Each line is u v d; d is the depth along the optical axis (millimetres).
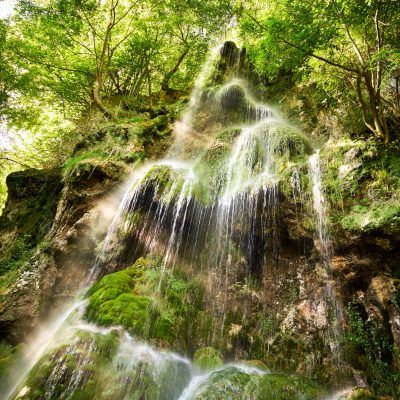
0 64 12977
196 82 15586
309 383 5336
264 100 13172
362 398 4688
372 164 6672
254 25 7820
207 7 15422
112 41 15500
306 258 7129
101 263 7906
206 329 6672
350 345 5840
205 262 7906
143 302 6055
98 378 4426
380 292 5723
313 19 6574
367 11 6598
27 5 12461
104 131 11227
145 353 5133
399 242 5582
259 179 8188
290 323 6582
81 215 8969
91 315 5746
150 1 14891
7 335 7043
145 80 17219
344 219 6305
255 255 7750
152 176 8547
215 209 8359
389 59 6805
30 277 7918
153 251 7895
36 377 4301
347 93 8766
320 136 10047
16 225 10766
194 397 4691
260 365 6004
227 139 10352
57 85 14516
